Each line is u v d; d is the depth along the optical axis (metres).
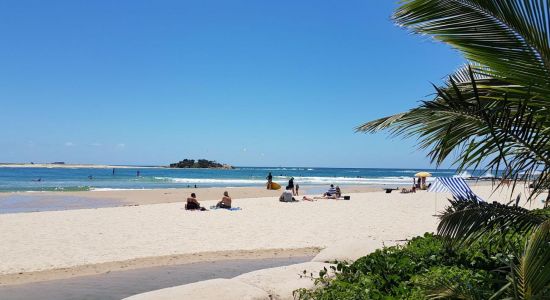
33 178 75.31
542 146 3.68
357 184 66.38
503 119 3.65
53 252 11.49
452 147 4.14
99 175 93.88
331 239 13.73
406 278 5.69
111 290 8.22
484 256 5.98
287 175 116.62
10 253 11.32
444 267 5.50
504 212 4.03
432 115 3.88
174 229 15.41
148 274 9.49
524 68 3.72
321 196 33.03
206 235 14.29
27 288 8.35
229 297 5.91
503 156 3.70
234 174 118.12
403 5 3.92
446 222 4.22
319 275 6.69
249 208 22.89
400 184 67.31
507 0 3.54
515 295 3.61
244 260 10.96
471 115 3.73
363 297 4.98
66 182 60.97
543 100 3.85
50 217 18.19
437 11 3.83
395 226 16.52
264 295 6.12
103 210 21.09
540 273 3.51
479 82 4.18
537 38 3.55
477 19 3.73
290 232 14.98
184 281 8.92
